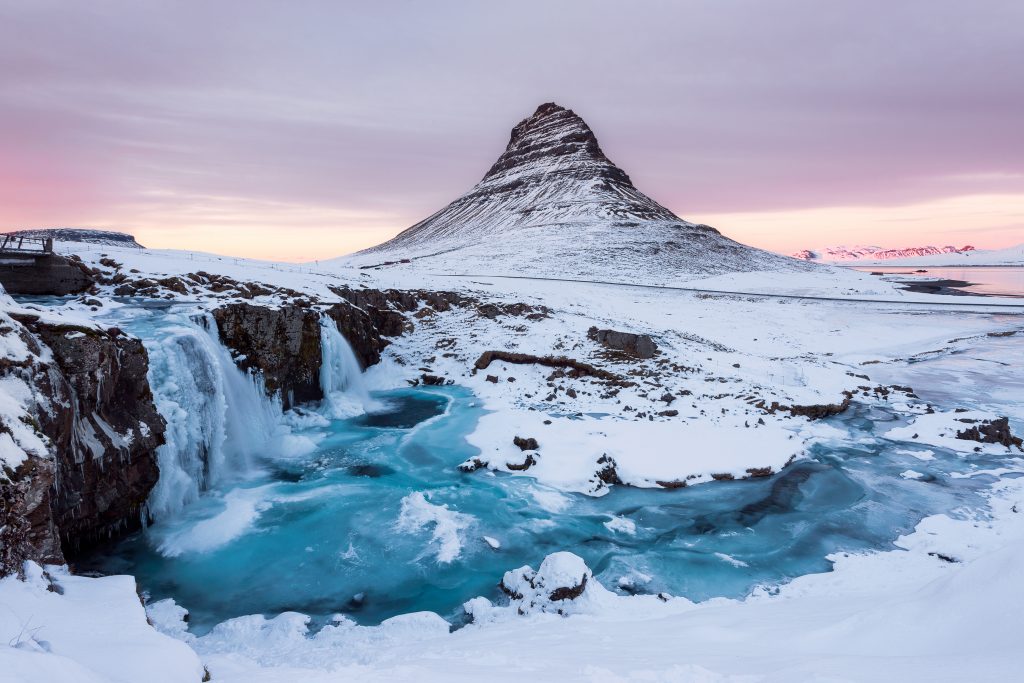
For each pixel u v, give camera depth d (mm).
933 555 12211
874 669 4277
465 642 7961
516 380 28625
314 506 14859
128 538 12781
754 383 26797
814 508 14836
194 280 25016
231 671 6602
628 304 57406
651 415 22641
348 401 24938
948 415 22203
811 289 86562
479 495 15680
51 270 22438
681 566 11914
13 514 6789
